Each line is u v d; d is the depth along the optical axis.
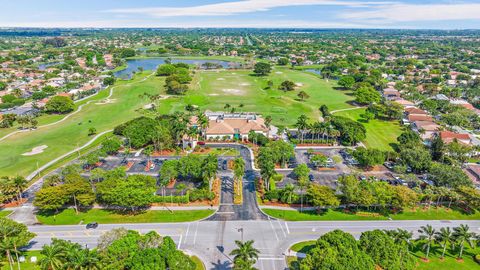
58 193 98.38
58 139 166.50
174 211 103.88
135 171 131.00
